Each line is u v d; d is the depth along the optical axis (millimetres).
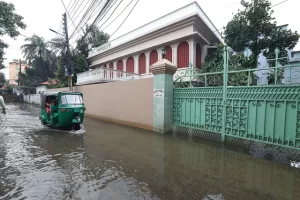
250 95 5051
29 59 28641
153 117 7555
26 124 9930
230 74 6012
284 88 4430
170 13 11328
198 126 6379
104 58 17297
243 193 3018
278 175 3666
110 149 5367
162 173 3760
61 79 21891
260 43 9891
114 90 10305
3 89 36562
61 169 3957
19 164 4223
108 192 3023
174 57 11352
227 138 5641
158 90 7246
